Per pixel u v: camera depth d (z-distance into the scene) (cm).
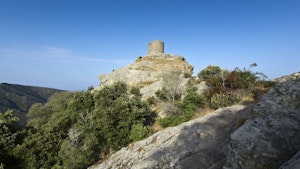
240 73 2300
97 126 2294
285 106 1130
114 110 2341
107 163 1789
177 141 1399
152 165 1259
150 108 2825
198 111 2164
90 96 3369
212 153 1149
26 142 2322
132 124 2289
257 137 742
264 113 1132
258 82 2162
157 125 2425
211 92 2322
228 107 1758
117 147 2109
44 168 2183
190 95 2373
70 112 3366
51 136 2609
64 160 2184
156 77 4231
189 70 4625
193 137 1384
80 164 2045
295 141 696
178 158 1212
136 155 1581
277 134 739
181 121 2128
